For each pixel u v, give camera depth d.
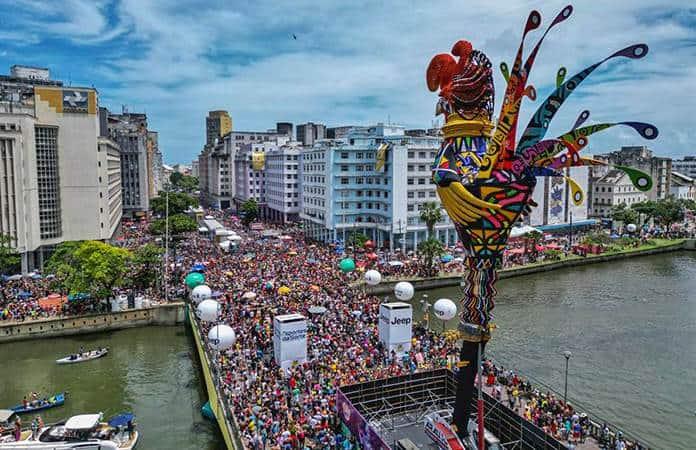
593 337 69.75
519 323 75.88
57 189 105.69
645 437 45.53
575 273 112.19
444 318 57.62
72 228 110.06
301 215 155.50
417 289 96.31
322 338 58.00
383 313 56.00
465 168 30.95
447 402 45.56
